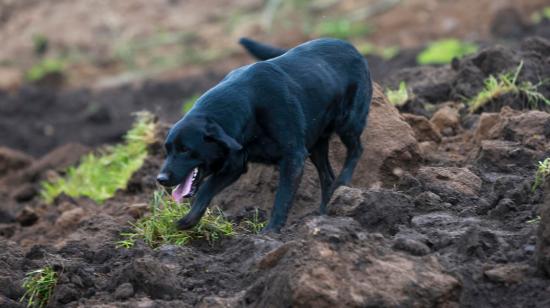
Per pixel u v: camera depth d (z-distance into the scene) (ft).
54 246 37.65
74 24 113.39
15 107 92.73
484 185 36.52
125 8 114.21
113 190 50.72
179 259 32.07
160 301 28.94
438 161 40.14
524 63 46.60
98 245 35.99
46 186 56.39
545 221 28.04
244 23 106.83
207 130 30.68
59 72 102.06
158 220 35.76
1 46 112.88
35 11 117.39
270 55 38.04
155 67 102.47
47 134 85.05
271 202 38.96
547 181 29.60
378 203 32.48
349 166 36.50
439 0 99.40
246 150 32.63
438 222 32.42
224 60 100.99
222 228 34.65
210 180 32.14
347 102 35.58
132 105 90.48
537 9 92.48
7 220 52.11
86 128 84.99
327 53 35.01
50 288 31.07
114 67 104.83
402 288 26.58
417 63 81.15
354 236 28.02
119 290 29.96
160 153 51.49
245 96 31.99
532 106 44.14
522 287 27.86
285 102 32.42
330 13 104.83
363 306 26.08
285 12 107.34
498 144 38.42
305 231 28.89
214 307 27.89
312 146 34.71
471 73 47.29
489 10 93.97
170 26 110.42
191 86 92.94
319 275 26.48
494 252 29.81
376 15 101.14
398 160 38.58
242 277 30.22
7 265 33.55
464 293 27.76
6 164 67.56
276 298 26.94
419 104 46.65
